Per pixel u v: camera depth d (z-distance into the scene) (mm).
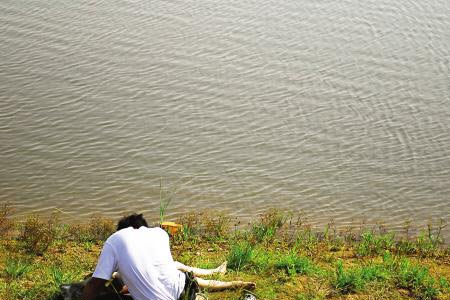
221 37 20000
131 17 20969
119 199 12500
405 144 15219
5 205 11539
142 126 15328
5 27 19703
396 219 12297
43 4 21469
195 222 11039
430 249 10078
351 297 7367
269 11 22062
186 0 22578
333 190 13297
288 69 18438
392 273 8094
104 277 6168
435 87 17828
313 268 8195
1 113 15430
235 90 17188
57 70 17547
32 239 9211
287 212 12305
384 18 21984
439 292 7605
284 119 16047
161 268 6305
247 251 8250
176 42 19500
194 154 14352
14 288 7270
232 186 13203
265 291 7344
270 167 14031
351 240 10695
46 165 13531
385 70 18672
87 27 20047
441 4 23203
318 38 20359
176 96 16734
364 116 16328
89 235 10047
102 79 17281
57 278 7391
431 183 13703
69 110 15766
